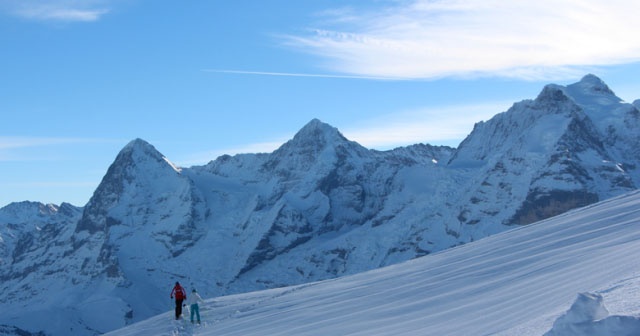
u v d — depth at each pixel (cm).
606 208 5069
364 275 5675
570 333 1038
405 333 2198
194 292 4622
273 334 3073
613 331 998
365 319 2880
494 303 2391
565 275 2495
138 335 4591
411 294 3403
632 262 2123
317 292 4834
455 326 2078
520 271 3162
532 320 1627
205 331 4012
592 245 3344
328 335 2625
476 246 5306
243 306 5016
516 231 5566
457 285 3284
